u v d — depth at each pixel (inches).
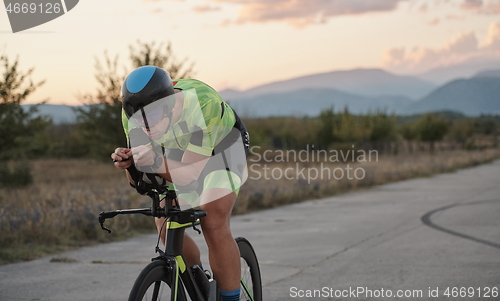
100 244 283.9
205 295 116.2
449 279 195.3
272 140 1694.1
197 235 312.3
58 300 168.9
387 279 197.8
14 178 622.5
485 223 349.4
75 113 757.3
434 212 417.4
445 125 1909.4
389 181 805.2
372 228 338.6
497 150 2018.9
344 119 1577.3
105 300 168.7
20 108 536.4
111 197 446.3
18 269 217.8
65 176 826.2
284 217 406.6
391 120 1712.6
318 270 216.4
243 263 133.0
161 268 103.1
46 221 306.5
